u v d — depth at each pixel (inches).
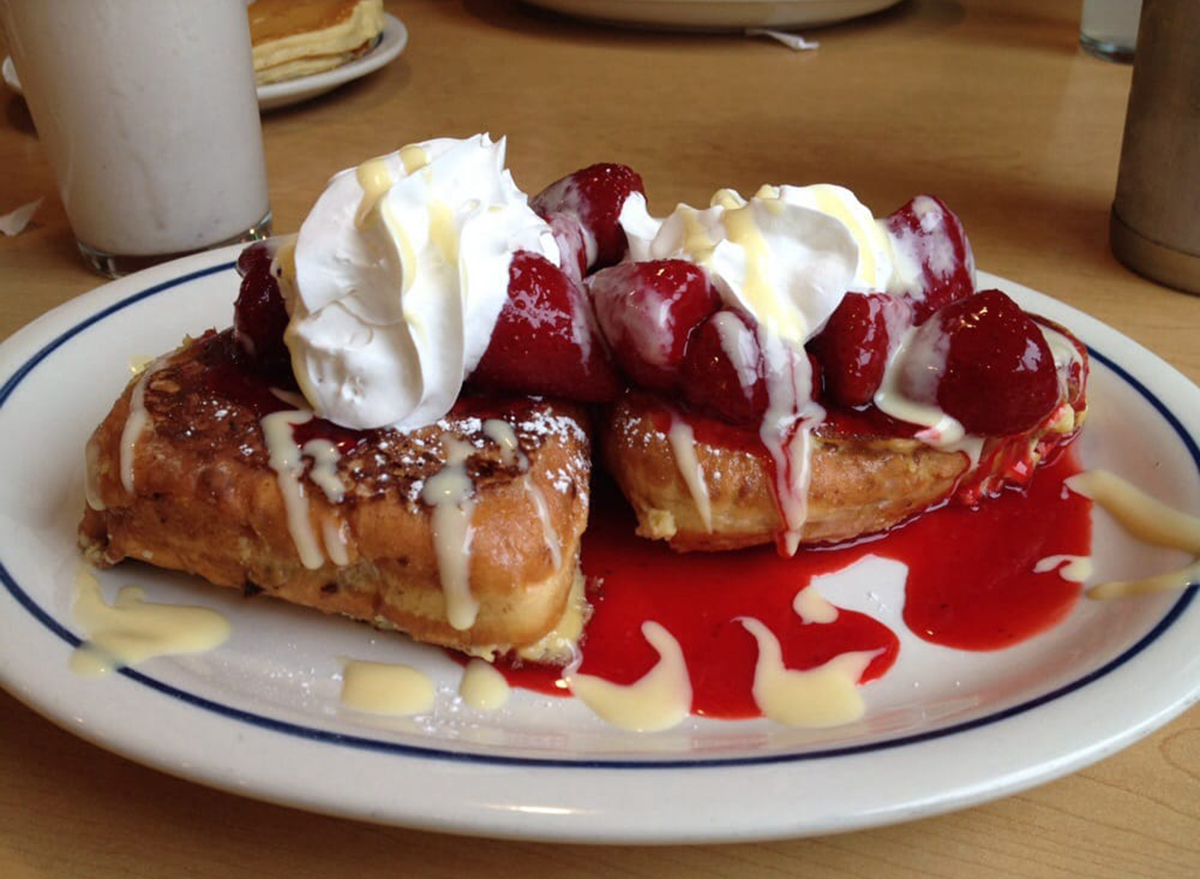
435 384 10.4
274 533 10.0
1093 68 25.3
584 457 11.1
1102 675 9.2
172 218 16.3
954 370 11.2
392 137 21.1
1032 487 12.3
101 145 15.6
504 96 23.2
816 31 27.2
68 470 11.6
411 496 9.9
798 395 11.0
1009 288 14.3
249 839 8.8
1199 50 15.0
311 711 9.5
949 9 29.2
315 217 10.4
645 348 10.8
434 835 8.9
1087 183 20.0
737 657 10.5
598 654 10.5
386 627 10.3
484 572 9.7
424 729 9.4
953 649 10.5
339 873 8.6
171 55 15.4
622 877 8.7
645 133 21.5
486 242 10.7
